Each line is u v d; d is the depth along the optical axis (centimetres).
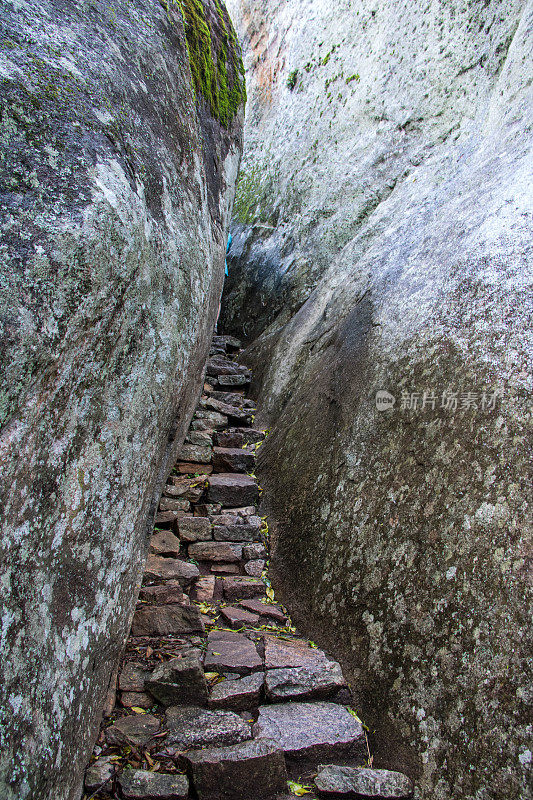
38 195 127
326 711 193
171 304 222
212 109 392
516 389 188
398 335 274
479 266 236
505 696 148
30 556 122
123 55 207
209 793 162
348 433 276
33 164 129
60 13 173
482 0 380
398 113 455
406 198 393
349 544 235
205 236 301
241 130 488
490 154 301
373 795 159
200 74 358
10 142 125
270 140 726
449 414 213
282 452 354
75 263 131
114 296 154
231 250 717
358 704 194
